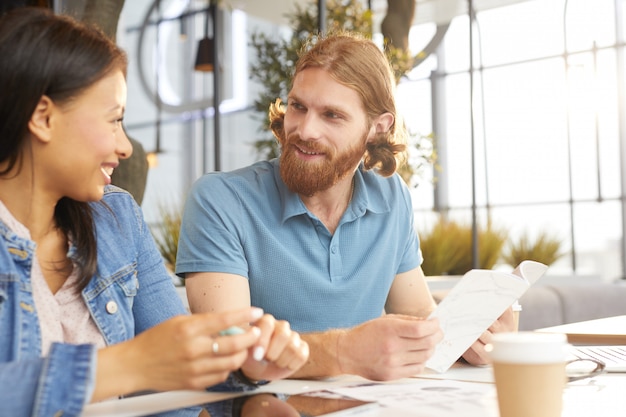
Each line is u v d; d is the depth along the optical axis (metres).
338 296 1.62
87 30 1.06
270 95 3.87
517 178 8.30
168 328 0.85
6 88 1.00
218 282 1.50
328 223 1.65
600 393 1.01
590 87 7.82
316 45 1.61
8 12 1.03
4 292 1.04
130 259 1.28
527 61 8.24
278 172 1.67
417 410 0.91
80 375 0.81
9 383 0.80
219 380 0.86
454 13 7.32
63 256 1.16
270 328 0.97
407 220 1.79
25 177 1.06
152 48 12.16
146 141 12.64
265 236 1.58
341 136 1.56
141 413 0.92
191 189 1.61
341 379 1.25
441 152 8.71
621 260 7.64
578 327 1.93
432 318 1.23
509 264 5.59
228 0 6.17
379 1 6.51
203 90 12.27
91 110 1.04
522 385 0.79
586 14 7.83
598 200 7.78
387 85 1.63
